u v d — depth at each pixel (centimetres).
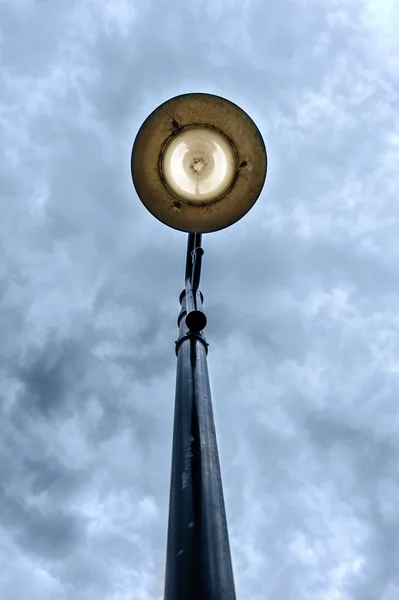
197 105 523
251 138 528
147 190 522
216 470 315
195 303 478
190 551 263
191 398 363
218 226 528
